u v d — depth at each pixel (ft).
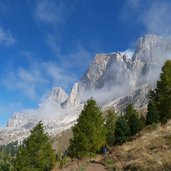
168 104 198.80
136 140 148.66
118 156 127.24
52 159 181.27
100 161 137.08
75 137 169.89
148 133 158.92
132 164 103.81
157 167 92.79
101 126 174.09
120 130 195.52
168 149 108.99
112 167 115.44
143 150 116.78
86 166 130.41
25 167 171.73
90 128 169.37
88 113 173.47
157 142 122.31
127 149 131.13
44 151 177.27
